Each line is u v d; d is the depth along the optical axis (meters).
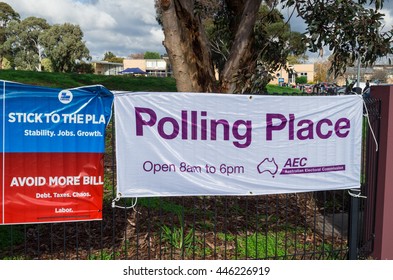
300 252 4.96
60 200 4.03
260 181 4.52
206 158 4.37
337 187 4.74
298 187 4.63
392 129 4.79
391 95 4.76
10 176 3.91
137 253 4.46
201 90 6.45
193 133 4.32
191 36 6.29
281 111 4.51
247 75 6.41
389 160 4.80
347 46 6.32
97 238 5.02
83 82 18.73
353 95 4.68
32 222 3.97
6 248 4.72
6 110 3.87
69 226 5.29
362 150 5.29
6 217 3.92
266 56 6.92
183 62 6.23
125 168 4.20
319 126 4.63
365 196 5.00
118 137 4.16
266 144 4.50
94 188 4.09
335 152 4.70
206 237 5.10
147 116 4.20
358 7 5.89
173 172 4.30
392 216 4.88
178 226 5.28
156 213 5.62
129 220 5.43
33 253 4.61
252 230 5.48
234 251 4.85
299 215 6.24
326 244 5.28
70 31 64.81
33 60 75.75
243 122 4.43
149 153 4.24
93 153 4.08
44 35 64.69
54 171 4.00
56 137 3.99
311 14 6.23
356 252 4.80
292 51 6.86
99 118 4.08
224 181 4.43
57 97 3.97
